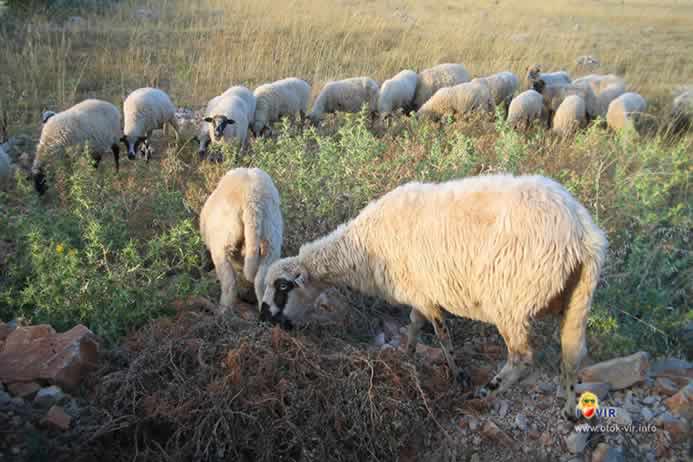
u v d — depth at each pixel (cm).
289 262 504
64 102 1173
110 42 1633
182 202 717
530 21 2312
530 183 423
